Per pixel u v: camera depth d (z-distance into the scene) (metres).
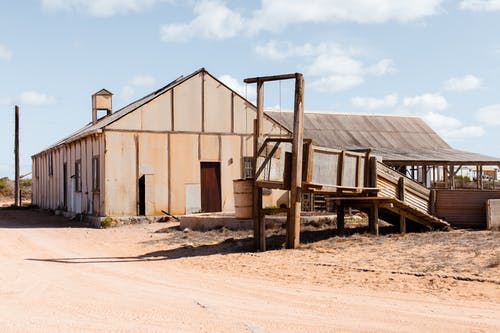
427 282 9.60
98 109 31.94
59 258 14.15
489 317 7.30
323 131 36.41
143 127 24.47
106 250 15.88
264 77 14.22
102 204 24.12
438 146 37.97
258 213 14.09
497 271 9.97
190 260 13.32
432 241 13.72
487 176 51.50
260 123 14.27
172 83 28.08
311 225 18.92
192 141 25.27
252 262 12.51
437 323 7.02
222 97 25.95
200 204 25.23
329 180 14.67
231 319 7.37
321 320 7.26
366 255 12.44
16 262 13.33
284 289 9.50
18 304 8.41
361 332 6.67
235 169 26.06
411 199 16.77
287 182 14.05
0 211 36.09
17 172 42.94
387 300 8.46
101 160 24.12
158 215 24.42
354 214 23.00
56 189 34.16
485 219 17.31
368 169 15.76
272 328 6.90
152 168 24.50
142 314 7.69
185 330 6.85
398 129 39.00
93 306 8.23
